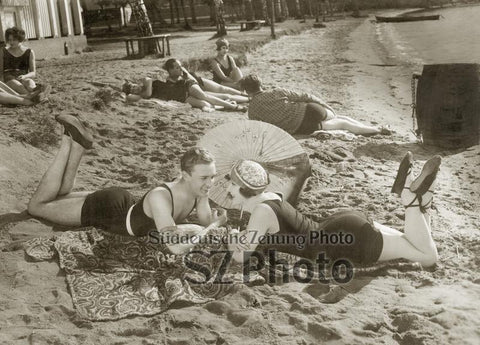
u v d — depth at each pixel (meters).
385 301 4.07
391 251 4.59
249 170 4.55
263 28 39.31
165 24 46.72
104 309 3.99
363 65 20.45
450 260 4.78
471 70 8.42
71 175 5.34
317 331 3.67
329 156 7.75
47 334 3.64
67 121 5.22
